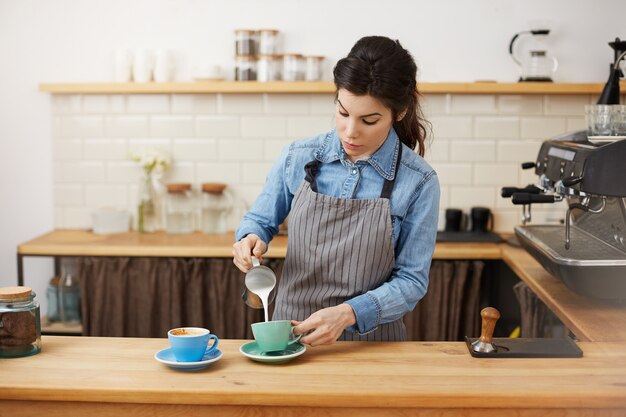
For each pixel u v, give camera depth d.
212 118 4.29
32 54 4.32
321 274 2.27
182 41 4.27
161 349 2.09
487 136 4.22
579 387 1.81
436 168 4.24
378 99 2.01
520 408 1.79
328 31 4.22
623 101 4.04
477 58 4.21
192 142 4.31
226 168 4.32
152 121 4.31
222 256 3.82
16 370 1.91
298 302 2.31
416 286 2.19
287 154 2.38
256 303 2.21
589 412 1.79
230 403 1.78
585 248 2.68
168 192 4.16
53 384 1.81
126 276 3.85
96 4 4.27
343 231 2.24
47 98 4.35
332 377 1.87
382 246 2.21
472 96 4.20
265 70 4.12
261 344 1.98
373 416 1.80
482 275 3.84
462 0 4.18
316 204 2.25
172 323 3.86
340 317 2.05
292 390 1.78
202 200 4.23
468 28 4.19
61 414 1.83
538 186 2.87
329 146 2.31
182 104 4.29
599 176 2.30
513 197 2.54
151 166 4.18
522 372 1.92
